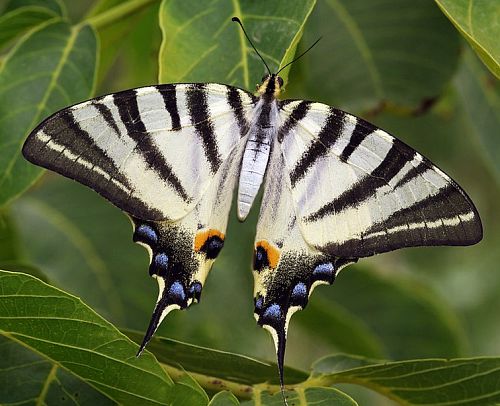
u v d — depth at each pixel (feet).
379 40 2.20
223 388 1.97
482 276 2.49
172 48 1.97
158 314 1.97
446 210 1.96
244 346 2.24
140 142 1.96
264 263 1.99
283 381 1.98
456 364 1.95
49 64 2.05
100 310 2.21
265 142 1.99
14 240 2.16
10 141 2.03
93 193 2.24
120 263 2.23
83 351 1.92
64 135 1.94
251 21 1.98
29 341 1.93
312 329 2.25
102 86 2.37
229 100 1.98
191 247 1.98
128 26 2.15
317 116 1.99
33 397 1.96
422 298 2.28
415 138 2.35
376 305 2.29
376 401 2.36
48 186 2.24
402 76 2.21
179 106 1.97
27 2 2.09
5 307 1.91
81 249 2.23
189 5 1.98
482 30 1.94
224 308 2.24
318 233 1.98
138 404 1.94
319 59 2.21
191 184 1.98
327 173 1.98
